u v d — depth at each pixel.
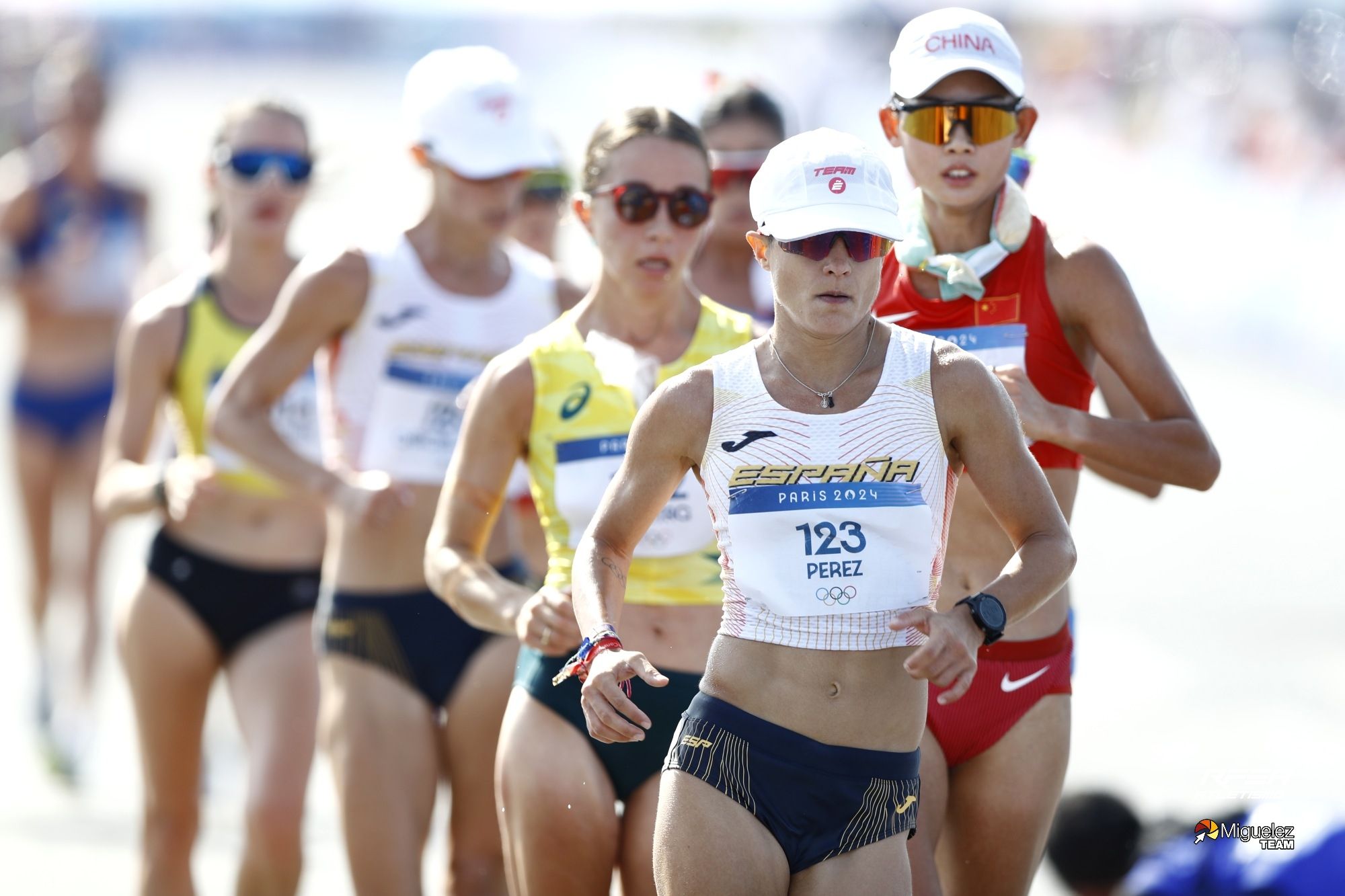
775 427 12.23
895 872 12.38
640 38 87.38
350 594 18.67
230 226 22.22
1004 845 15.18
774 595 12.22
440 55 19.66
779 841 12.34
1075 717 29.27
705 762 12.35
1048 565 12.13
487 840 18.47
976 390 12.26
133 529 45.53
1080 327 15.13
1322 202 55.41
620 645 12.48
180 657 21.23
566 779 14.92
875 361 12.39
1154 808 22.98
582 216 16.69
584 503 15.71
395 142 23.12
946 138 14.70
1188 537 42.88
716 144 22.33
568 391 15.85
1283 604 36.44
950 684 11.55
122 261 35.12
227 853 24.70
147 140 97.44
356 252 19.20
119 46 119.56
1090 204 65.12
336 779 18.23
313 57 119.88
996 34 14.77
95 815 26.66
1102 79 64.38
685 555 15.64
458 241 19.48
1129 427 14.55
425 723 18.38
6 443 53.69
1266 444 51.75
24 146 43.16
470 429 16.11
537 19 93.25
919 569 12.26
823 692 12.23
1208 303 61.72
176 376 22.25
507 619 15.25
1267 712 28.94
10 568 42.12
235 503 21.39
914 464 12.20
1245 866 15.34
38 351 34.16
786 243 12.00
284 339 19.20
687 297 16.78
